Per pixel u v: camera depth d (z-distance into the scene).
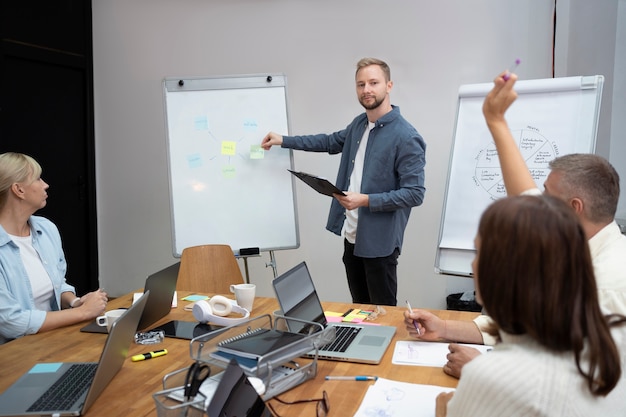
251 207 3.29
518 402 0.86
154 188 4.51
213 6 4.18
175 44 4.30
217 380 1.40
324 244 4.15
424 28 3.77
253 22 4.11
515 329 0.90
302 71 4.04
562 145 2.48
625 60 2.96
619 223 2.90
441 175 3.84
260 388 1.28
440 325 1.73
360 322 1.99
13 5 3.80
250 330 1.75
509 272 0.85
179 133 3.28
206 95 3.31
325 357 1.64
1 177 2.08
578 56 3.38
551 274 0.83
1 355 1.71
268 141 3.26
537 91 2.55
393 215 2.92
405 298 4.01
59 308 2.26
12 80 3.85
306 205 4.15
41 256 2.22
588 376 0.87
